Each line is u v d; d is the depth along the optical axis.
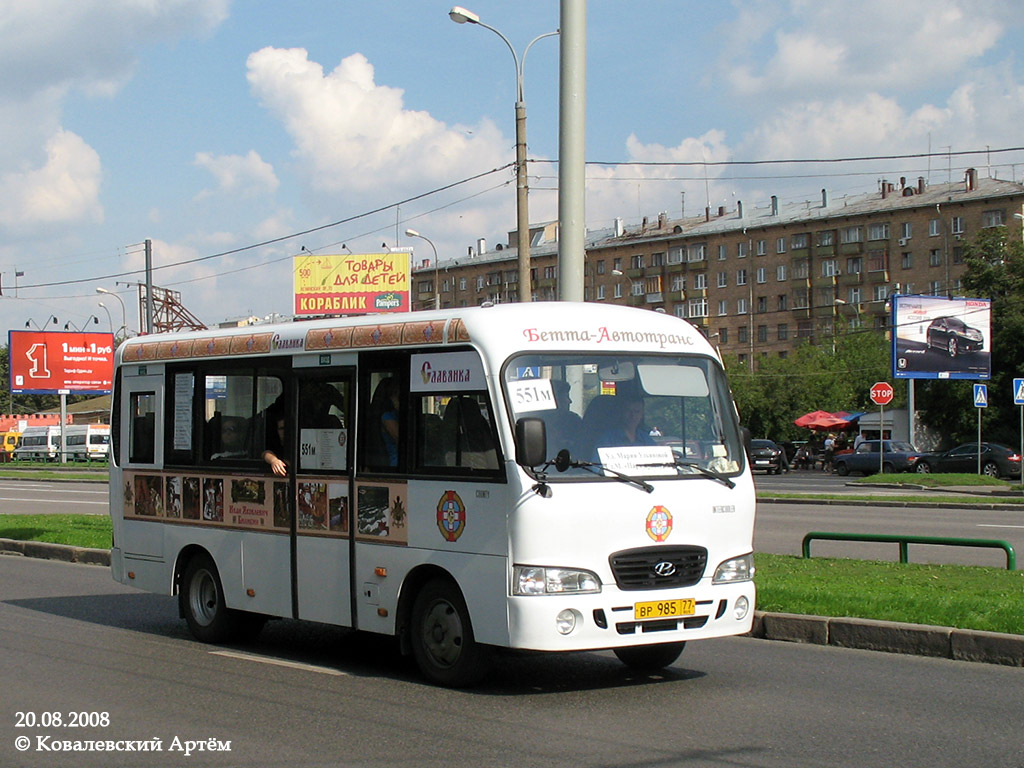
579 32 13.52
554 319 8.09
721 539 8.11
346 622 8.96
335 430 9.15
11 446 88.31
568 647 7.46
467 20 18.78
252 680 8.60
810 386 76.00
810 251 94.06
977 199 85.75
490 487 7.73
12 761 6.38
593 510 7.60
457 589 8.05
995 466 43.81
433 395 8.30
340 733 6.87
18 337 63.59
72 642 10.48
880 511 26.70
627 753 6.32
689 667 9.00
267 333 9.96
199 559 10.62
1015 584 11.78
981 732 6.80
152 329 43.00
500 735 6.77
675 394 8.31
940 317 46.66
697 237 100.50
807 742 6.56
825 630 9.98
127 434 11.61
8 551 18.83
